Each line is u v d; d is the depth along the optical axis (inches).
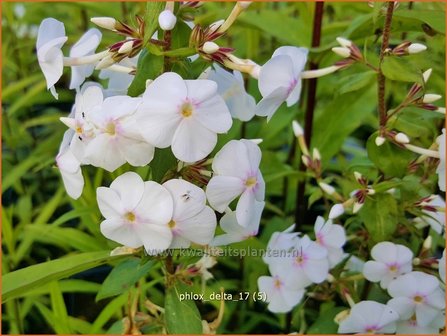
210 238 5.1
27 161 9.7
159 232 5.0
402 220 6.7
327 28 9.2
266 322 9.4
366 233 7.1
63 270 5.6
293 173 7.6
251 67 5.0
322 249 6.6
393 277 6.4
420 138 7.4
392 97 9.7
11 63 11.4
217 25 5.0
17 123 11.2
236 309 9.3
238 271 9.7
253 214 5.3
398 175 6.3
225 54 5.0
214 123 4.7
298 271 6.7
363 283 7.7
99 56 5.1
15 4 12.6
